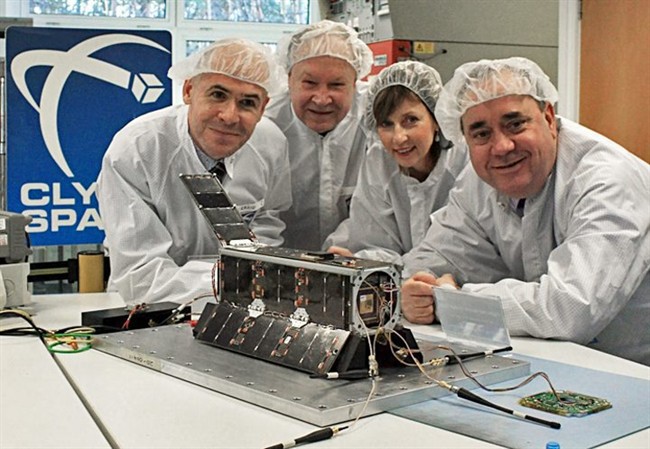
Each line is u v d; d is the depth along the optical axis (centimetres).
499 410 92
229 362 110
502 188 159
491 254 181
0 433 86
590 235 144
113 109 221
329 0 328
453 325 132
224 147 179
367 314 104
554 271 144
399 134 187
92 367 114
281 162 212
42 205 216
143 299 173
